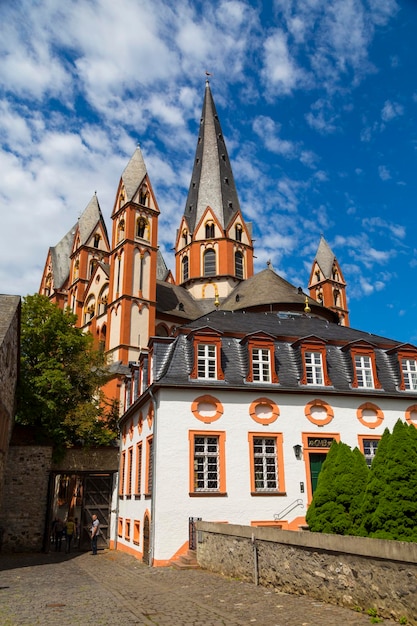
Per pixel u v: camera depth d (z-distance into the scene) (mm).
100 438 38719
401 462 15289
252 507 24047
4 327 24953
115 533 34438
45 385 38938
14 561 27500
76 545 39312
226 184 78062
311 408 26344
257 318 33125
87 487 36531
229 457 24469
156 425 24141
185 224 76750
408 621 9531
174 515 23109
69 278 77375
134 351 56312
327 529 17781
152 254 61531
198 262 73000
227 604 12805
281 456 25188
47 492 34719
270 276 57438
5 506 33781
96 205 77438
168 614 12008
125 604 13516
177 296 68188
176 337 27344
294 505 24594
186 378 25203
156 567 21969
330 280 90188
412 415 27797
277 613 11375
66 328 42844
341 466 18641
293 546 13398
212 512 23516
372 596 10500
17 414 37844
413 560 9414
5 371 25594
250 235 76188
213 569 18719
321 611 11180
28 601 14219
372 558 10555
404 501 14805
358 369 28156
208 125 82312
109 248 75375
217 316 32094
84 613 12359
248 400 25531
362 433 26656
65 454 36250
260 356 26906
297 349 27922
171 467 23656
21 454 35000
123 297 57375
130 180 63375
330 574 11875
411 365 28875
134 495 28828
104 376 44531
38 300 42875
